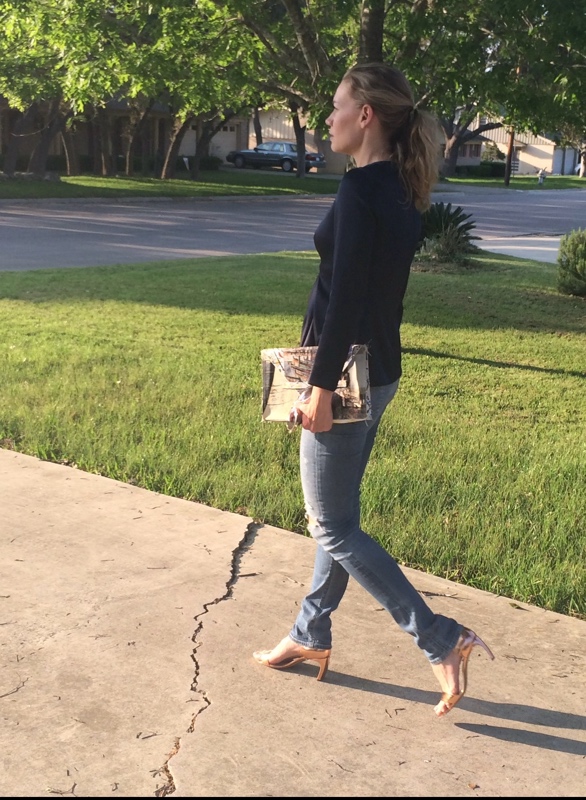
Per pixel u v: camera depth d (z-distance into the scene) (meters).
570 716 2.86
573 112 9.26
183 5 9.85
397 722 2.79
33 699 2.83
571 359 8.86
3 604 3.43
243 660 3.11
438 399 7.01
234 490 4.65
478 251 18.78
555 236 24.67
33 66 24.45
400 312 2.73
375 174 2.51
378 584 2.74
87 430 5.59
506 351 9.16
